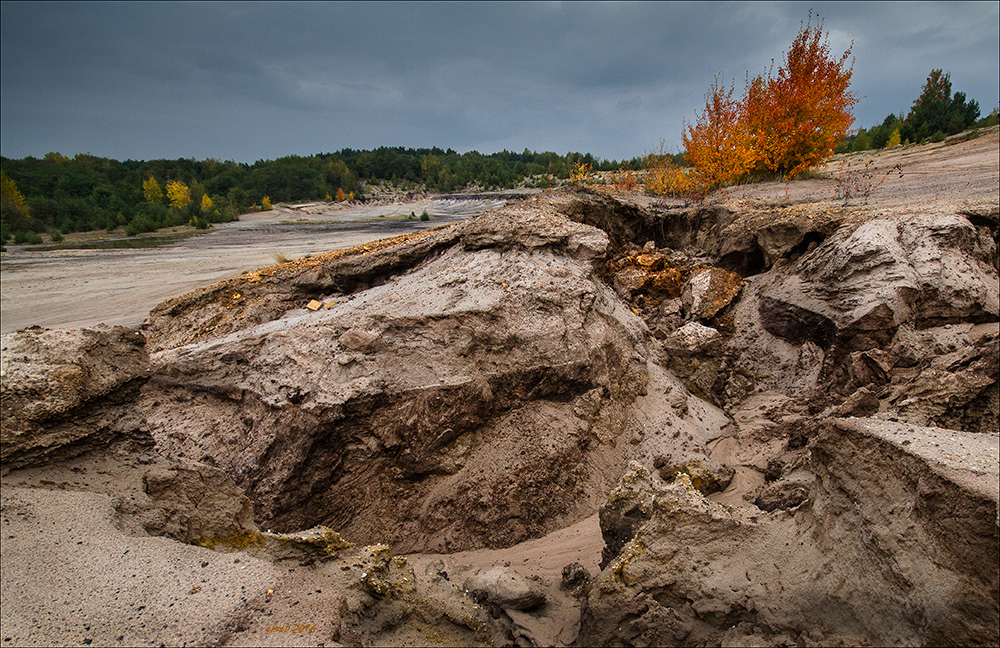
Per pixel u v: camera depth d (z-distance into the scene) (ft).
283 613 13.35
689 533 17.76
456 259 37.58
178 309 45.32
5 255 134.72
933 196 50.11
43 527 13.44
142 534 14.52
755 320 46.29
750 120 76.48
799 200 57.36
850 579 14.89
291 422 26.66
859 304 36.17
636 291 49.75
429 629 18.03
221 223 222.89
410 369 28.99
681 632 16.66
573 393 32.37
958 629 12.09
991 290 35.35
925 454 13.75
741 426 36.60
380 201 323.16
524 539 27.71
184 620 12.19
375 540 26.99
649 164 85.30
